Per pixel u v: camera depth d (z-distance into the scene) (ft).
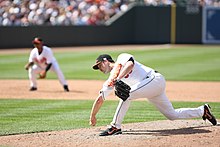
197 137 79.61
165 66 209.97
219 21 342.64
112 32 338.75
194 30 342.23
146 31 345.92
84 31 325.21
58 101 122.83
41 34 304.91
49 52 137.80
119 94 79.20
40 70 142.00
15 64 217.56
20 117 100.73
